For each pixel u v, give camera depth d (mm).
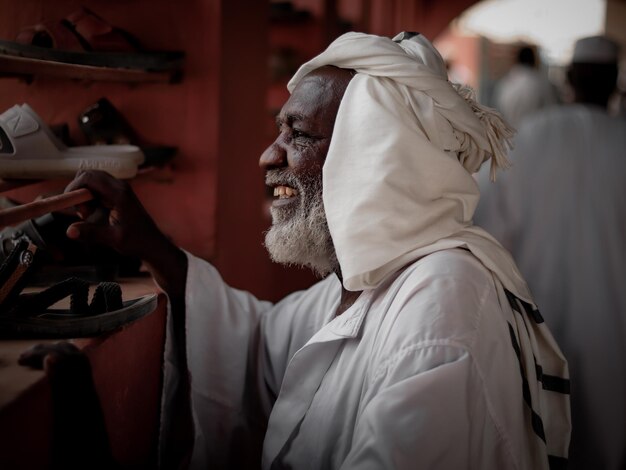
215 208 2422
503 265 1476
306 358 1528
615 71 2584
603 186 2436
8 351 1158
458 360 1240
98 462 1073
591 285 2396
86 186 1537
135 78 2117
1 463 921
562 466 1520
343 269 1370
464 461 1221
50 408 1061
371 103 1395
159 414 1769
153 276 1729
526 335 1446
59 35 1962
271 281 3391
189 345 1743
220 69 2369
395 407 1207
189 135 2393
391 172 1355
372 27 6672
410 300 1333
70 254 1778
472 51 12859
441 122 1434
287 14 4781
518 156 2525
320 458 1423
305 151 1538
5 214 1196
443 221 1420
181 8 2344
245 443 1843
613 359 2340
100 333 1277
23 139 1754
